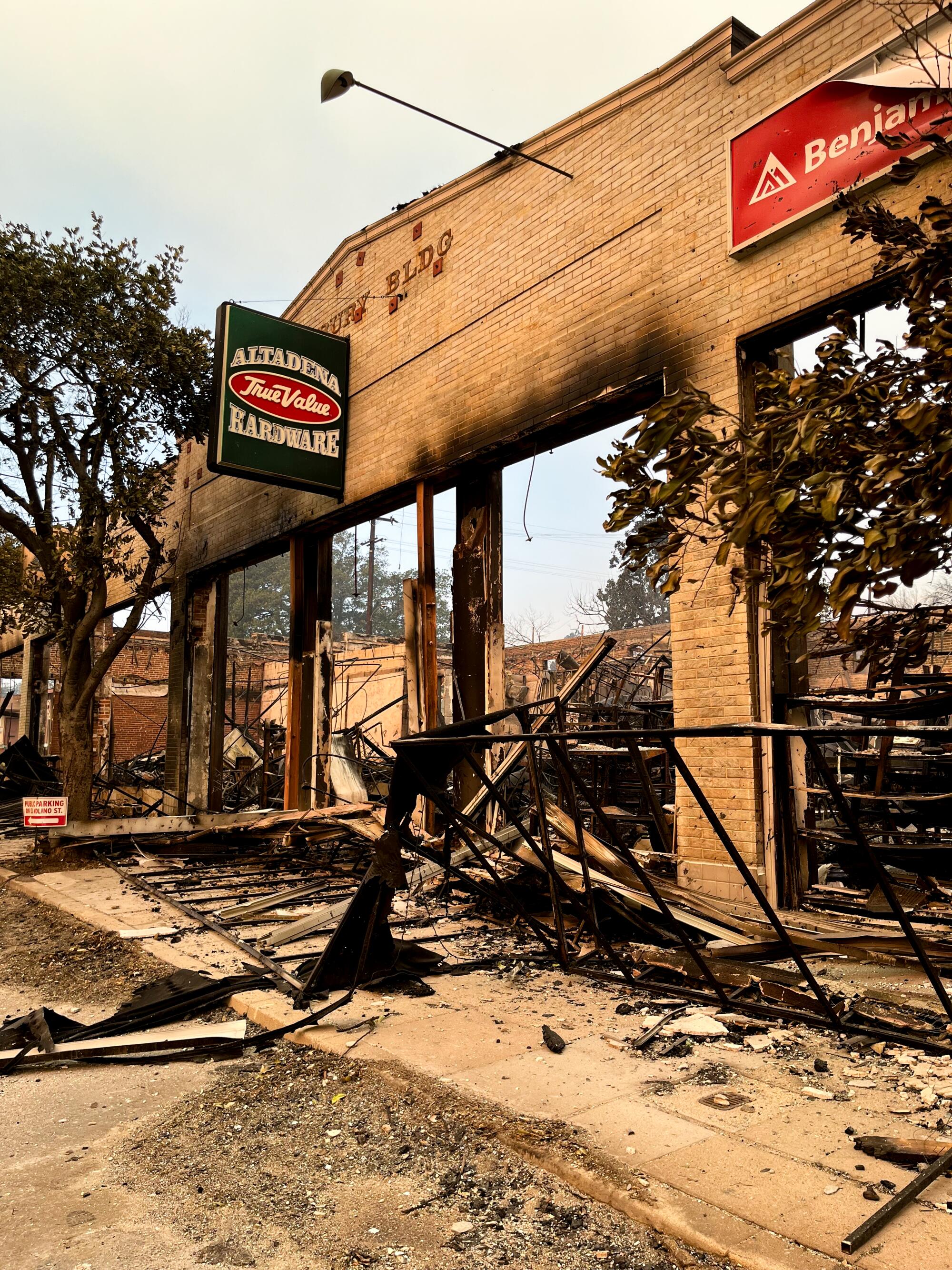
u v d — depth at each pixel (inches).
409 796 211.2
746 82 279.6
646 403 325.4
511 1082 150.3
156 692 1127.0
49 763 808.9
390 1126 138.9
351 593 2132.1
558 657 666.2
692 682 280.4
